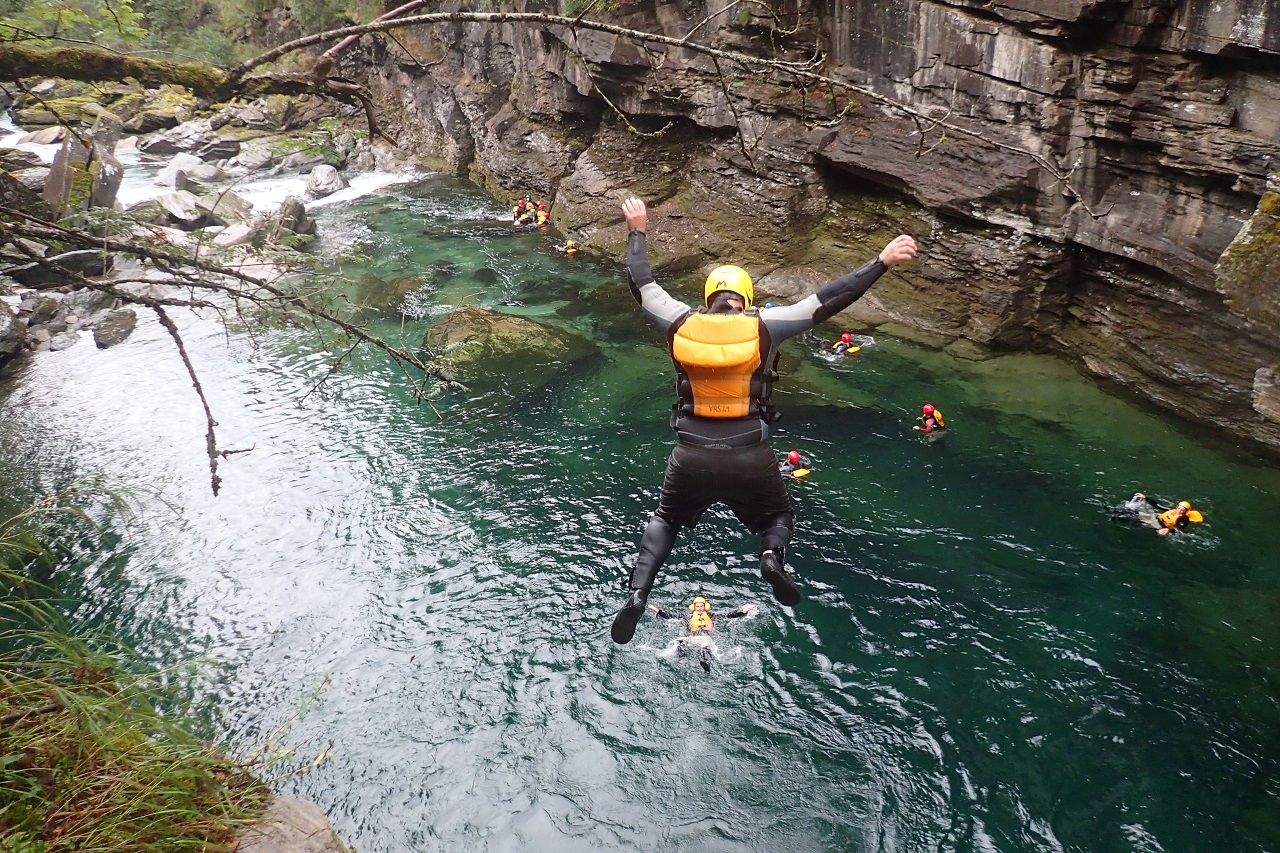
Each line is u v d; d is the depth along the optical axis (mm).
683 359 3531
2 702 3961
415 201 28062
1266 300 10945
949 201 15859
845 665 10109
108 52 3693
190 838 3891
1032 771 8766
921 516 12320
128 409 16266
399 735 9531
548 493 13359
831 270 18828
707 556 11844
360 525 12875
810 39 17859
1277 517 11820
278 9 25641
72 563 12258
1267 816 8133
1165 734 9016
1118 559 11320
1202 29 12008
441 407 15938
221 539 12664
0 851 3367
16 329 18297
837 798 8664
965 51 15117
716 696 9820
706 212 21016
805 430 14438
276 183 29797
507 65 27922
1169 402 14211
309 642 10797
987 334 16219
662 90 20562
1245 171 11953
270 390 16734
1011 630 10398
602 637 10648
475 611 11164
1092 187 14336
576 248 23172
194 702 9969
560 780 8992
